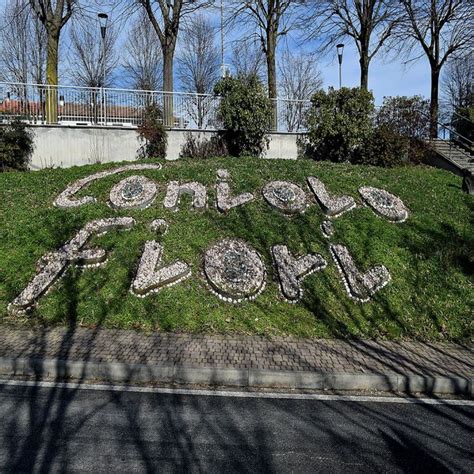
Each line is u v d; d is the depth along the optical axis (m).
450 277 8.73
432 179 13.50
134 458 3.99
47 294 7.73
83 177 12.27
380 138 15.58
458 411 5.14
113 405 4.96
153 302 7.56
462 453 4.26
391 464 4.04
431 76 25.36
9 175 12.51
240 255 8.73
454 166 15.91
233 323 7.20
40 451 4.05
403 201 11.45
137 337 6.64
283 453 4.14
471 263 9.11
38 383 5.47
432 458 4.15
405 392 5.60
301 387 5.60
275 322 7.29
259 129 15.41
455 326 7.48
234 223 9.73
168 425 4.57
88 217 9.90
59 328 6.90
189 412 4.86
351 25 22.89
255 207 10.34
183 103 16.33
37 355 5.88
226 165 12.72
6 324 6.99
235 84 15.79
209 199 10.68
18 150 13.62
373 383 5.63
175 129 15.41
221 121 15.85
